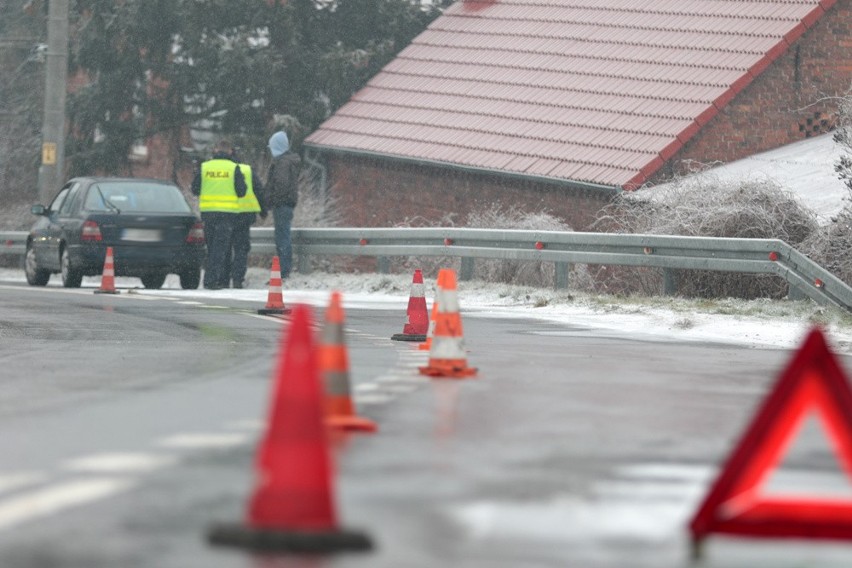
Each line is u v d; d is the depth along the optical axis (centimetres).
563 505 1972
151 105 11444
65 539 1739
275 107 11338
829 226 6384
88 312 5572
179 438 2488
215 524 1786
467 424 2702
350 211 10788
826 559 1705
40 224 7894
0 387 3219
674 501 2009
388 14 11569
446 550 1716
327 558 1670
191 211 7625
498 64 10662
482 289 6675
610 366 3828
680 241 6141
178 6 11119
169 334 4650
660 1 10400
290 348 1764
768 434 1683
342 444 2450
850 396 1681
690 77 9450
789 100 9425
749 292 6319
